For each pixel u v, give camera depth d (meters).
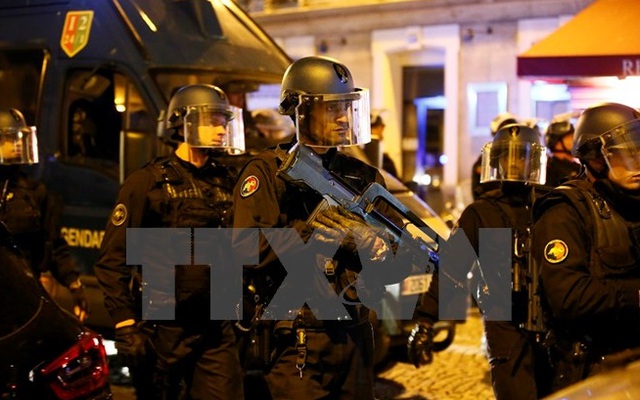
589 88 7.26
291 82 3.37
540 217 3.37
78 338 3.28
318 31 13.98
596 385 2.92
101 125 6.48
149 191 4.26
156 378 4.33
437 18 12.80
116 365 6.44
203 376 4.22
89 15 6.67
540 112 10.88
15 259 3.46
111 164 6.38
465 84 12.72
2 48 7.02
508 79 12.35
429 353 4.55
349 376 3.44
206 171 4.38
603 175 3.27
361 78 13.67
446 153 12.94
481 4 12.31
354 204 3.34
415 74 13.61
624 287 3.15
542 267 3.27
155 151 5.92
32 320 3.23
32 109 6.77
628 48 6.48
